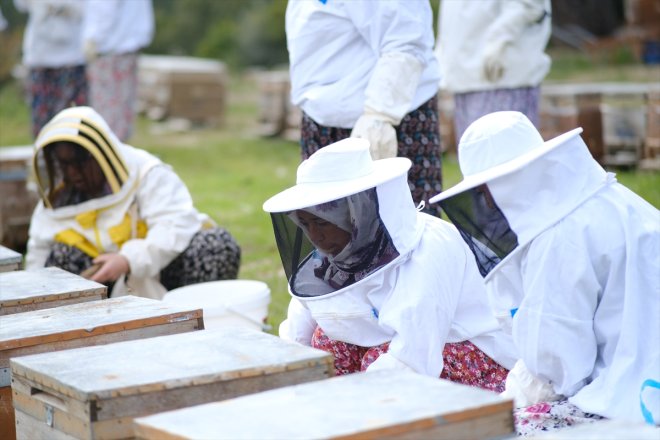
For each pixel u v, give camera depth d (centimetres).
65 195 556
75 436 277
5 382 338
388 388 251
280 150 1423
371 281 353
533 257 323
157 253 550
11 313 394
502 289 342
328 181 351
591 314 323
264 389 281
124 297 390
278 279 712
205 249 568
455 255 364
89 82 1060
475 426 236
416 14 484
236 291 528
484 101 686
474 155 331
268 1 2677
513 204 322
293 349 295
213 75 1683
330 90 489
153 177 561
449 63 697
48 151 539
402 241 350
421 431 229
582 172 326
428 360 347
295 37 500
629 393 314
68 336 338
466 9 680
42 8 1050
